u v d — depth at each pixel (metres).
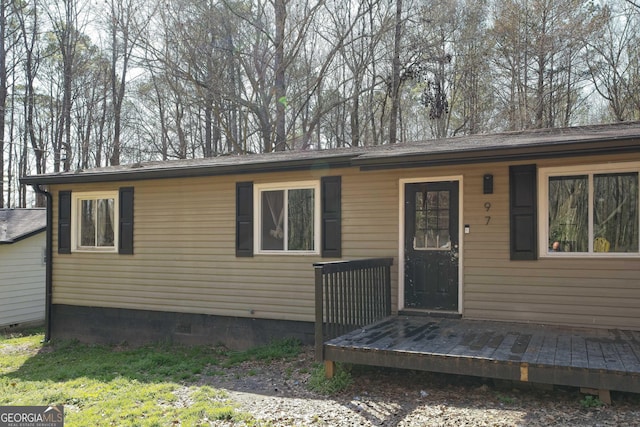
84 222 9.30
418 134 23.52
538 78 19.77
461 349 4.81
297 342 7.30
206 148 23.00
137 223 8.71
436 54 19.08
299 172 7.42
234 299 7.86
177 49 17.70
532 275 6.00
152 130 25.17
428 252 6.65
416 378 5.30
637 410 4.06
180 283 8.31
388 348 4.91
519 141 5.91
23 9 22.69
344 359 5.06
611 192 5.66
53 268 9.52
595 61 19.50
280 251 7.54
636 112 18.95
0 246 11.82
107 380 6.18
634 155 5.50
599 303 5.67
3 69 21.98
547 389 4.66
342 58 19.95
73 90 24.62
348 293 5.80
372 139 22.09
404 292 6.77
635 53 18.73
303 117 21.00
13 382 6.36
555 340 5.11
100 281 9.04
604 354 4.52
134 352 8.00
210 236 8.09
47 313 9.42
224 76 18.59
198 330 8.13
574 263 5.79
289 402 4.86
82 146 24.61
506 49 19.88
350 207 7.09
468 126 21.70
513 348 4.80
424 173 6.66
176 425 4.29
